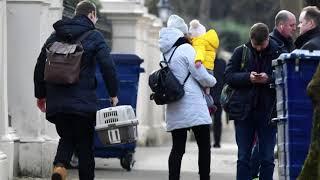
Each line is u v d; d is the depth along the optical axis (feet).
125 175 116.98
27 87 108.78
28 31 108.88
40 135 109.81
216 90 162.61
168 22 90.07
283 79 77.87
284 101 78.07
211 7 446.19
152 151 168.14
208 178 89.45
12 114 108.99
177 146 89.20
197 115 87.92
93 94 80.89
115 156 121.90
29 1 108.68
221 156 159.02
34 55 108.78
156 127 190.80
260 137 88.17
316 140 65.41
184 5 357.41
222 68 161.17
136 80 120.88
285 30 94.07
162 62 88.99
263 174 88.43
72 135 81.56
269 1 314.96
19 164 108.68
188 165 136.56
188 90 88.02
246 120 87.40
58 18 117.50
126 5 172.55
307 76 76.64
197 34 97.55
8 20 108.99
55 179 80.07
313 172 65.46
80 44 80.64
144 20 181.37
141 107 182.29
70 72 79.51
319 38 79.71
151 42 194.49
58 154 81.00
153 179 112.47
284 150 78.23
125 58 120.67
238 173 87.66
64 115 80.28
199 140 89.51
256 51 87.97
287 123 77.20
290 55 76.38
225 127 295.48
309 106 76.79
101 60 80.69
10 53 108.99
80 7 82.48
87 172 81.46
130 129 85.25
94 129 82.38
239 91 87.45
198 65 87.66
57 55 79.97
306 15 82.48
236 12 443.32
